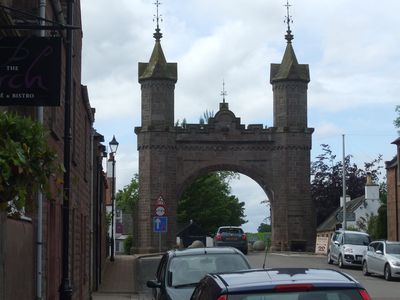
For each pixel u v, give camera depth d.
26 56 8.28
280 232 56.28
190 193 83.56
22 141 5.84
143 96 57.66
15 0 11.34
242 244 45.72
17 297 9.30
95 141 27.03
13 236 9.02
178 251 12.94
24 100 8.23
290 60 58.19
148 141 56.34
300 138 56.91
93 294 24.30
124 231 86.12
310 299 5.80
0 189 5.53
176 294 11.52
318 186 69.12
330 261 38.16
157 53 58.22
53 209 13.01
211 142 56.91
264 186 57.50
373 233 50.59
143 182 56.47
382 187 72.88
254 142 57.03
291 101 57.50
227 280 6.21
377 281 28.83
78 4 17.94
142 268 36.00
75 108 16.88
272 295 5.82
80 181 18.69
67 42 11.21
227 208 88.75
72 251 15.86
